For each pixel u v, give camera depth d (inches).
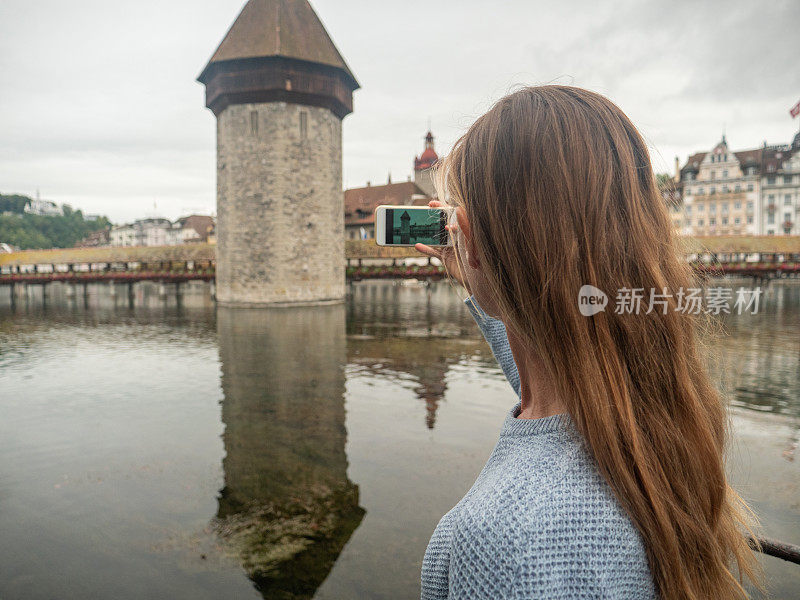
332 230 1213.1
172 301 1382.9
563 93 22.4
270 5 1138.7
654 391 20.2
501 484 19.2
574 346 19.5
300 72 1111.6
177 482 217.2
